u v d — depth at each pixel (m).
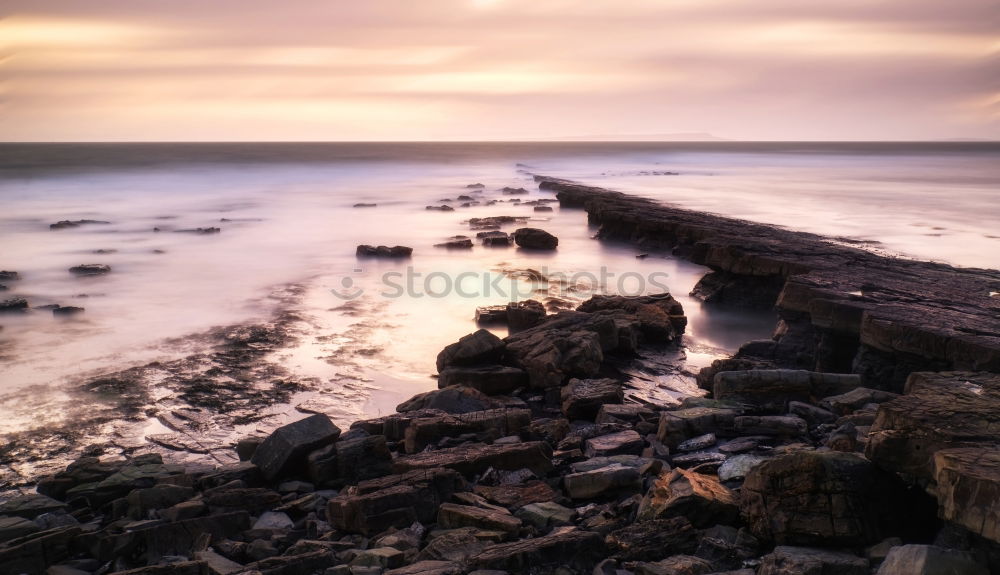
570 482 11.09
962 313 18.55
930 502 8.71
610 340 20.98
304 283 32.56
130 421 16.38
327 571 8.54
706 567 8.16
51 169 114.12
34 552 9.52
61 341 22.86
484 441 13.73
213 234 48.84
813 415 14.20
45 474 13.79
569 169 148.12
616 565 8.51
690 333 25.08
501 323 25.33
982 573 6.98
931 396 9.83
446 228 53.03
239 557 9.49
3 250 41.44
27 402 17.42
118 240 45.66
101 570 9.34
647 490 11.05
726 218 46.28
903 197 78.38
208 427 16.05
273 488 12.30
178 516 10.61
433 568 8.34
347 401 17.77
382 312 27.09
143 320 25.58
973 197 78.19
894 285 22.27
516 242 44.03
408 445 13.82
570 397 16.50
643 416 15.08
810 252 29.42
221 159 156.12
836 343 19.72
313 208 66.94
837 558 7.93
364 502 10.20
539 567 8.42
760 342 21.30
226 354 21.44
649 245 43.97
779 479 8.88
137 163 134.88
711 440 12.98
